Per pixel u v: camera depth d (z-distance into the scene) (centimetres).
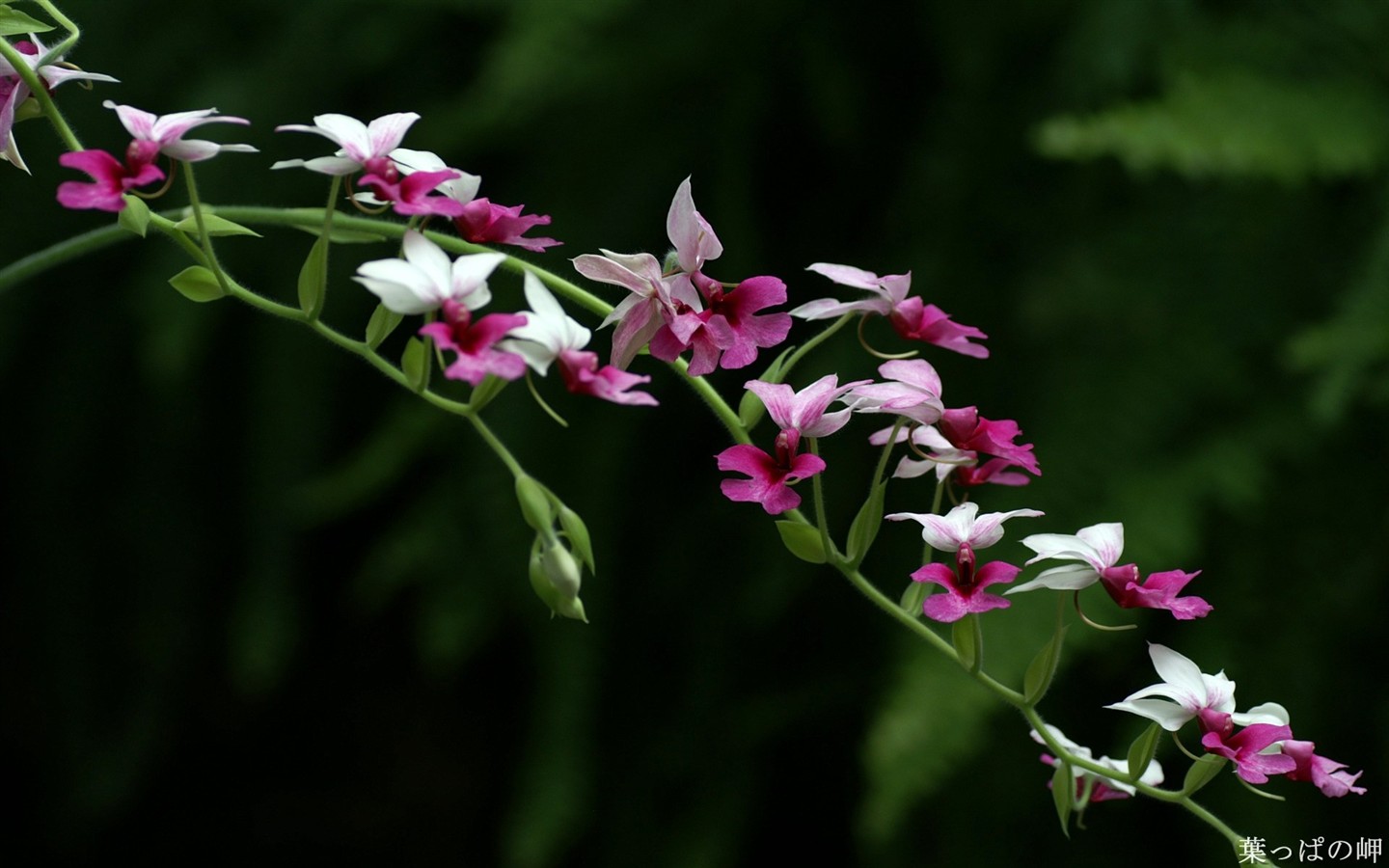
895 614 190
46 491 345
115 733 356
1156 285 257
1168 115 233
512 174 315
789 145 307
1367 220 252
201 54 312
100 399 336
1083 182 271
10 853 397
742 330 188
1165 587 188
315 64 302
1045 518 247
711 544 314
